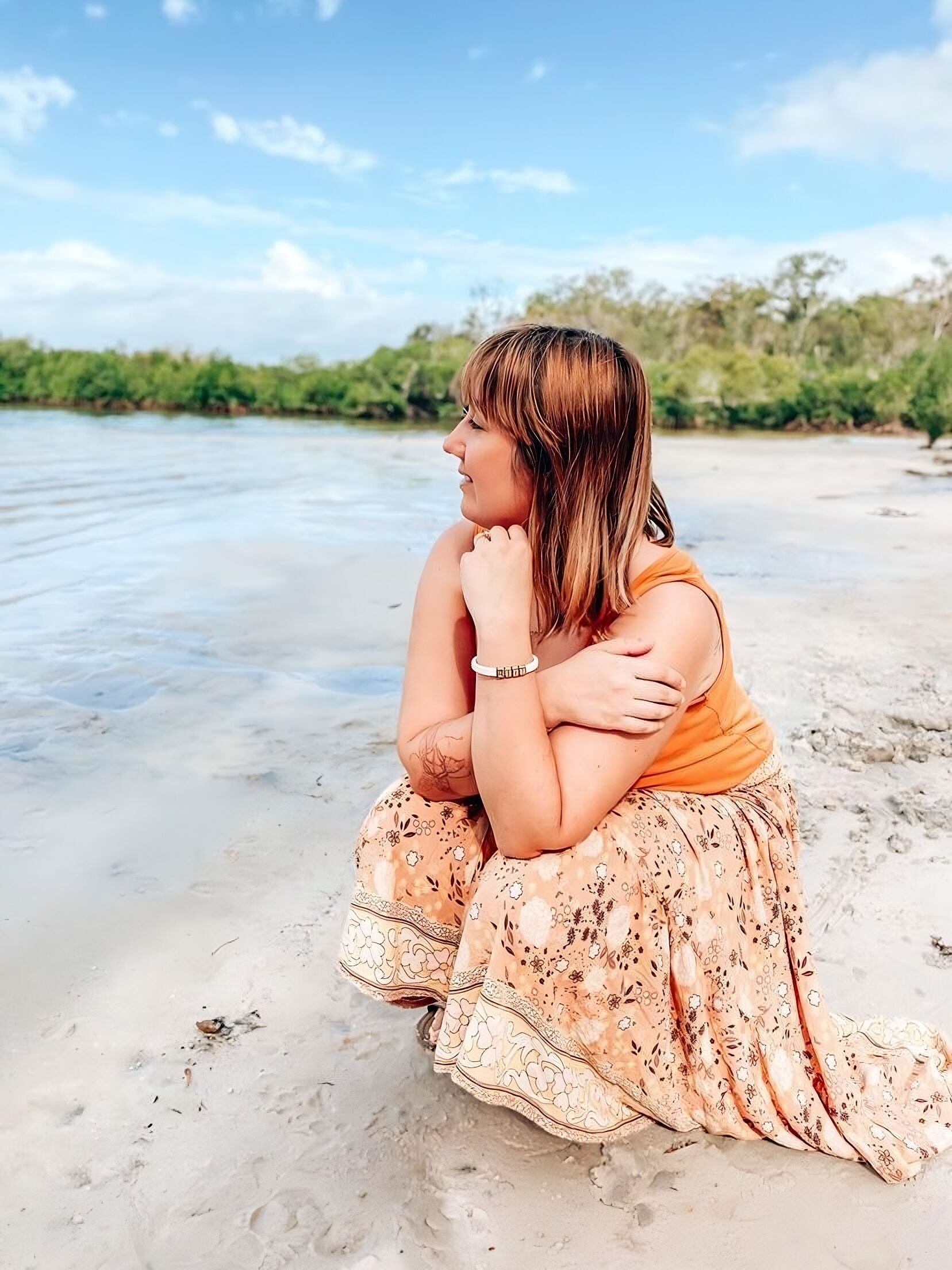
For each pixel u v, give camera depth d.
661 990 1.73
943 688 4.45
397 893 1.86
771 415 36.03
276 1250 1.61
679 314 65.44
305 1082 2.00
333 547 8.08
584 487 1.77
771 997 1.85
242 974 2.33
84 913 2.57
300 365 45.56
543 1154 1.82
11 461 15.88
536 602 1.88
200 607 5.91
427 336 52.12
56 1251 1.61
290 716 4.07
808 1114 1.82
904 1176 1.76
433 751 1.80
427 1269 1.58
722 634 1.86
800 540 9.08
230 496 11.50
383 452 19.72
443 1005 2.00
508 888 1.67
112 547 7.78
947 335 60.47
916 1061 1.98
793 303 65.12
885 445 25.84
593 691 1.69
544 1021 1.71
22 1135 1.84
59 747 3.69
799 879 1.92
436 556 2.02
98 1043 2.09
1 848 2.91
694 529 9.84
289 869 2.82
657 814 1.77
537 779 1.64
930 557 8.16
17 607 5.77
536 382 1.74
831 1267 1.59
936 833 3.05
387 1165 1.79
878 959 2.40
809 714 4.12
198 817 3.14
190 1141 1.84
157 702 4.21
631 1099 1.80
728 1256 1.61
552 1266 1.59
